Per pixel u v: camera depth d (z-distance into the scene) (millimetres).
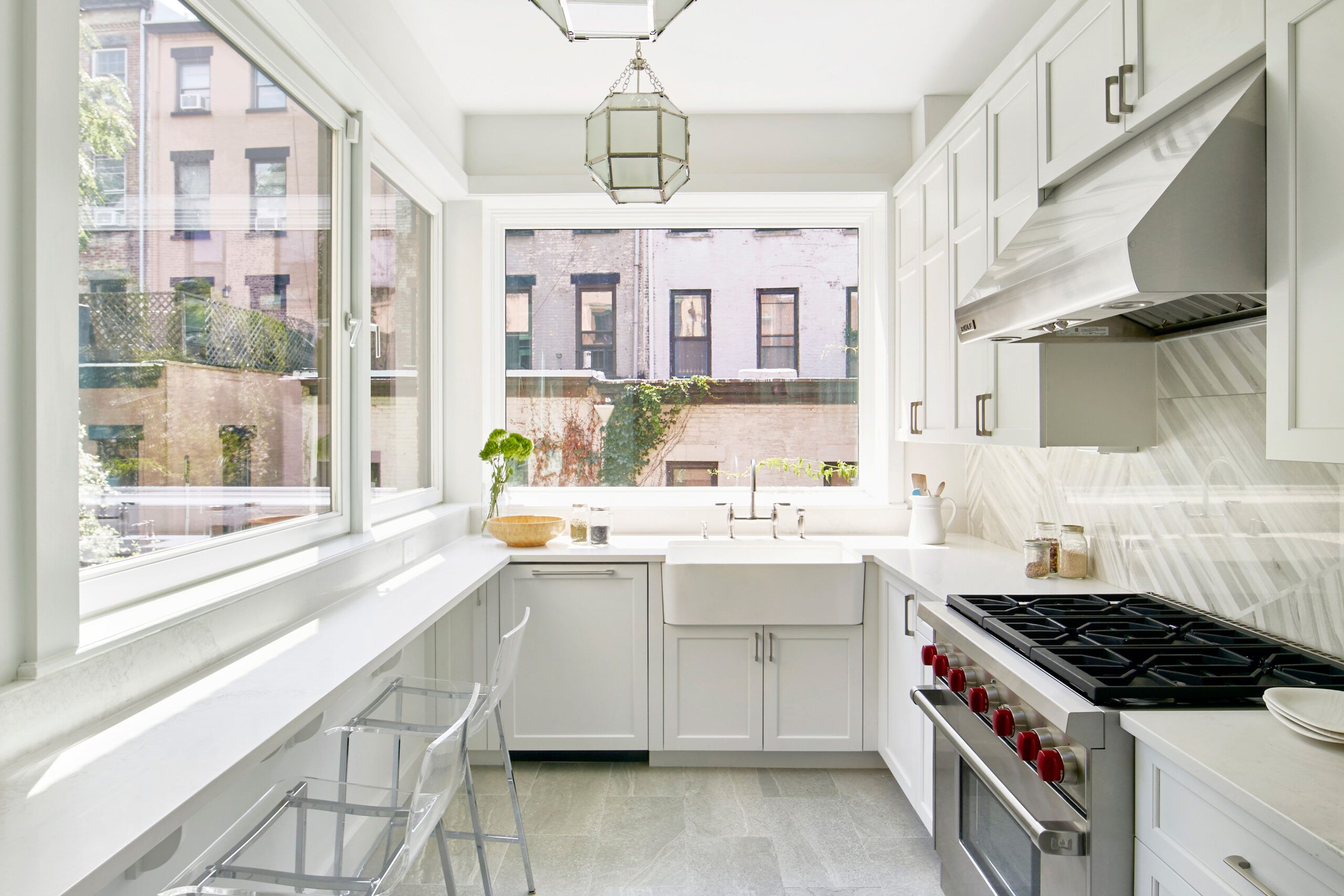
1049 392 2010
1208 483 1835
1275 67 1179
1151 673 1399
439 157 2932
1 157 1093
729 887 2135
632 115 2156
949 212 2619
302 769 1938
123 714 1267
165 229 1540
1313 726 1099
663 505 3537
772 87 3111
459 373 3439
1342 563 1453
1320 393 1097
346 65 2104
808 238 3670
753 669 2861
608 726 2910
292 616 1850
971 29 2652
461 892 2102
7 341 1107
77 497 1213
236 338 1814
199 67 1663
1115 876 1243
